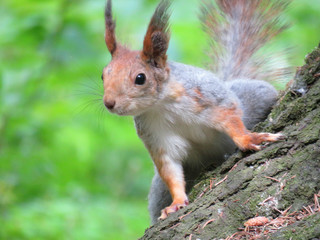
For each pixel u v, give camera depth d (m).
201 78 7.93
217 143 8.23
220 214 6.09
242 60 10.01
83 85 11.59
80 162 14.45
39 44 13.05
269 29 9.94
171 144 8.19
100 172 16.95
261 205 5.93
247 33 10.02
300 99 6.54
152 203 9.23
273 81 9.98
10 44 13.09
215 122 7.73
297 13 15.66
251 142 6.68
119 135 14.12
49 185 14.02
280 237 5.33
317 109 6.34
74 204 13.52
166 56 7.82
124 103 7.46
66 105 13.70
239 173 6.35
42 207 12.78
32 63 13.23
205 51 10.27
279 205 5.84
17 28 12.88
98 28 12.84
